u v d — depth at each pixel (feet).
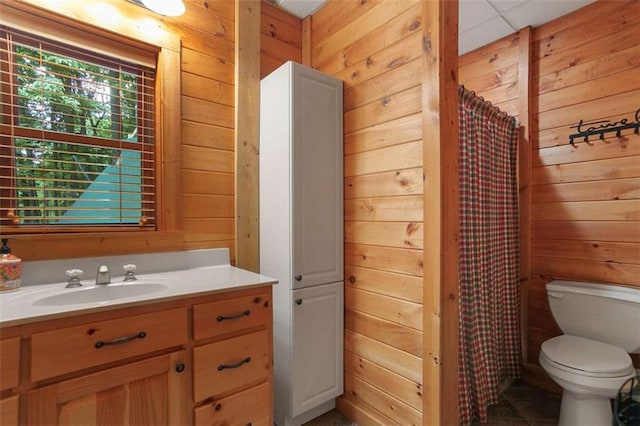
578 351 5.56
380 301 5.56
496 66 8.00
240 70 5.96
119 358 3.33
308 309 5.70
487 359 6.20
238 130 5.94
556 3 6.59
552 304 6.63
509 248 7.22
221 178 5.82
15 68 4.17
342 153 6.26
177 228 5.31
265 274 6.04
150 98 5.20
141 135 5.13
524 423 5.88
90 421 3.17
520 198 7.53
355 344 6.00
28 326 2.89
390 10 5.45
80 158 4.64
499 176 6.95
